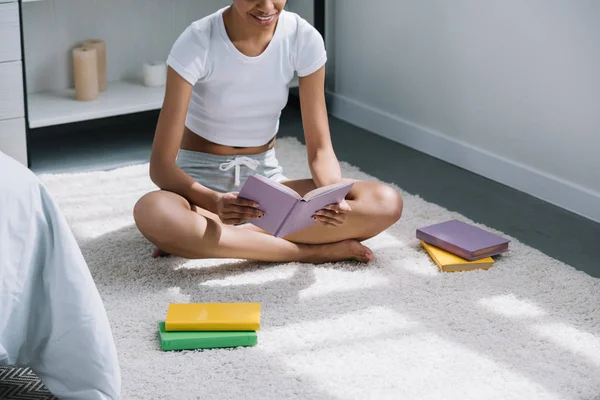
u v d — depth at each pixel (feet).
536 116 8.33
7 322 4.61
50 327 4.71
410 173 9.03
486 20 8.61
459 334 5.75
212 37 6.48
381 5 9.87
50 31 9.73
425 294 6.30
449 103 9.30
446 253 6.87
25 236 4.59
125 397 4.96
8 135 8.61
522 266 6.82
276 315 5.94
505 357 5.49
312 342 5.61
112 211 7.75
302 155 9.28
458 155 9.28
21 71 8.44
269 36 6.53
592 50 7.62
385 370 5.30
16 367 5.33
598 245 7.41
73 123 10.43
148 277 6.47
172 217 6.23
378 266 6.76
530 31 8.17
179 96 6.40
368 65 10.30
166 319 5.60
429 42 9.35
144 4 10.27
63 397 4.79
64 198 8.00
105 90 9.91
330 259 6.78
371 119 10.39
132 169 8.80
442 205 8.20
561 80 7.98
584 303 6.23
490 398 5.04
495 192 8.58
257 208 5.99
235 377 5.22
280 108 6.93
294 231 6.20
